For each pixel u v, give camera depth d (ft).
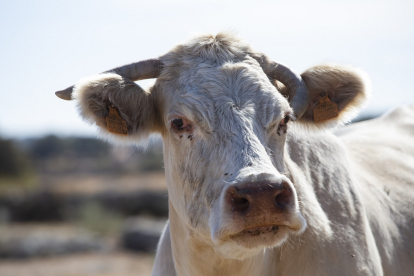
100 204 74.13
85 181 117.91
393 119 19.74
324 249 11.80
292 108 11.49
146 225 55.67
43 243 50.31
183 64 11.43
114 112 11.30
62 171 152.46
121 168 135.64
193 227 10.59
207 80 10.86
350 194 13.16
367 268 12.19
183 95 10.83
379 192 15.02
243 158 9.64
